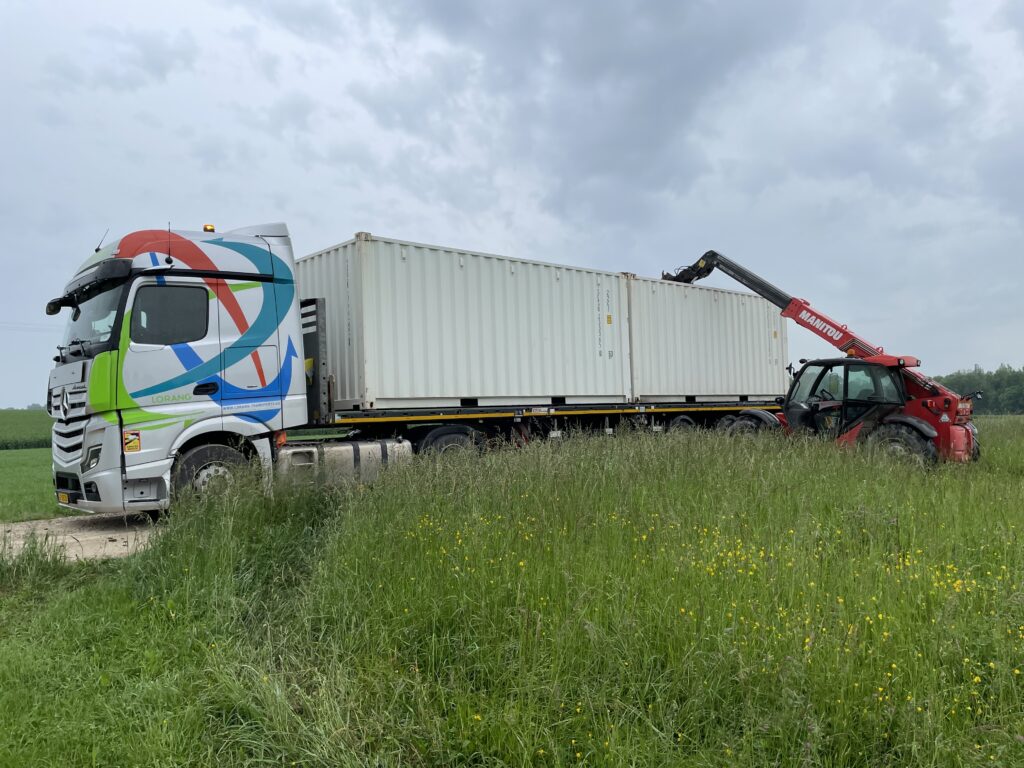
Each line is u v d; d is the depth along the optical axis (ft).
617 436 28.94
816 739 8.98
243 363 27.50
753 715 9.46
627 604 12.32
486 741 10.03
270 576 16.80
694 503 18.40
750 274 49.24
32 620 15.30
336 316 31.71
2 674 12.48
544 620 12.06
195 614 14.85
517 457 22.47
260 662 12.49
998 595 12.84
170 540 17.83
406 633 12.78
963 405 35.50
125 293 25.31
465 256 34.27
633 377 42.42
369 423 31.19
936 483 23.13
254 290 28.02
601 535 15.62
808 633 10.89
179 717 10.94
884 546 16.38
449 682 11.47
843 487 21.22
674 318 45.68
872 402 36.68
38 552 18.99
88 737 10.58
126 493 25.09
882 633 10.94
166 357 25.86
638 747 9.36
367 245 30.60
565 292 38.93
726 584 12.62
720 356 48.96
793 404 39.78
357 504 18.97
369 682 11.46
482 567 13.84
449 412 33.04
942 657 10.67
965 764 8.67
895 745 9.20
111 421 24.93
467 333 34.06
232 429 27.09
